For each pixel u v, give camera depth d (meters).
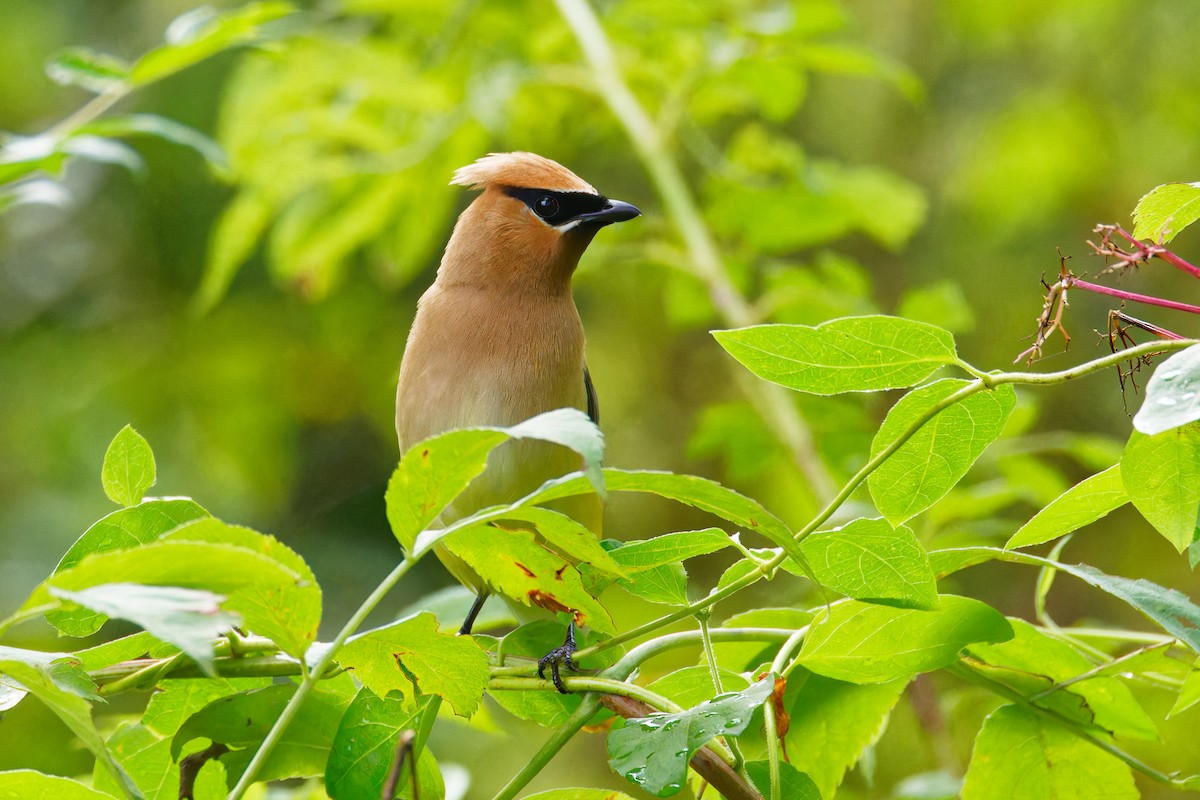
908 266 14.11
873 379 4.56
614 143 13.39
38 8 14.70
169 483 14.69
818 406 10.16
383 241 12.41
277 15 7.88
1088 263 13.52
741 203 11.27
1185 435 4.32
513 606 7.26
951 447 4.57
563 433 3.62
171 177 14.46
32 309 15.07
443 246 15.43
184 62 7.91
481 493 7.97
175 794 5.43
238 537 3.75
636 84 11.93
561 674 4.98
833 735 5.58
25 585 14.02
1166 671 5.67
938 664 4.95
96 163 14.60
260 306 15.14
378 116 11.84
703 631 4.95
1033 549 12.92
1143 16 13.88
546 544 7.70
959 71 14.52
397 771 3.80
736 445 10.38
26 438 14.71
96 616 5.05
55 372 14.98
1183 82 13.78
